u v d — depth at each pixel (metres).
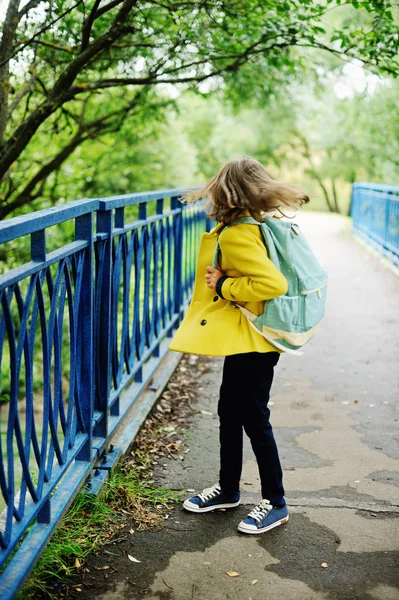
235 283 2.61
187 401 4.68
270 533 2.90
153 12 5.64
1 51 5.11
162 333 5.02
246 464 3.64
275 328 2.63
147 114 9.03
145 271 4.36
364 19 6.79
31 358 2.28
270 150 33.47
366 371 5.38
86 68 6.06
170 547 2.78
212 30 6.11
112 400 3.47
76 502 2.97
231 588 2.51
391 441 4.00
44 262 2.25
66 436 2.74
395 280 9.27
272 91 8.73
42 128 9.20
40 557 2.55
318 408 4.57
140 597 2.45
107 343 3.24
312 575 2.60
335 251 12.25
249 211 2.62
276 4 5.35
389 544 2.83
